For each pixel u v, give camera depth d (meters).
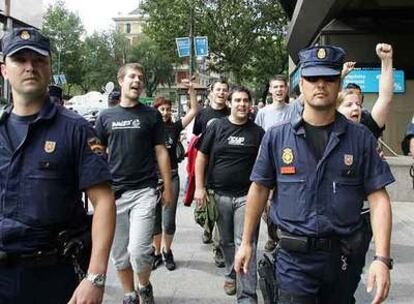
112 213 2.76
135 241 4.76
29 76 2.65
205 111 6.77
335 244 3.01
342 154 3.02
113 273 6.01
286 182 3.08
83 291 2.63
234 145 5.01
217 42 43.91
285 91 7.04
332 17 14.52
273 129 3.18
